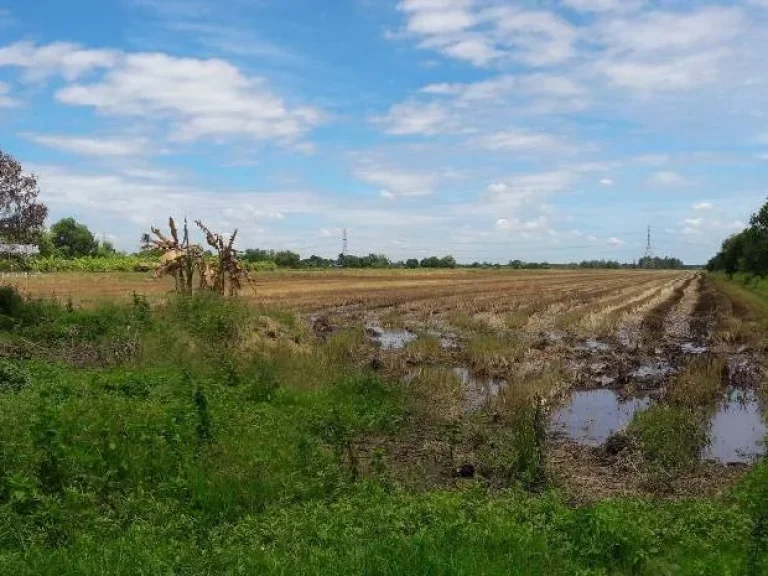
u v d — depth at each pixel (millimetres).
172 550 7164
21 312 20969
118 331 19438
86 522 7777
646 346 28703
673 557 7613
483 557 7191
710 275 130750
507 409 16078
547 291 62312
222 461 9789
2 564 6566
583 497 10508
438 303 45625
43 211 22500
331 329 30766
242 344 18969
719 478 11984
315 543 7516
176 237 24062
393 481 10375
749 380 21609
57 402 11945
